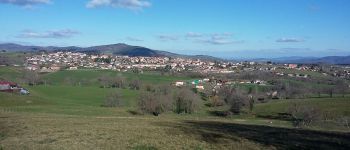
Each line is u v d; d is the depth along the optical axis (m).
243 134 35.53
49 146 28.42
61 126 39.31
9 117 49.06
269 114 113.75
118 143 29.77
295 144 31.05
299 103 127.06
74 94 141.12
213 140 31.94
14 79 166.25
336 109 111.94
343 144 32.25
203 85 175.88
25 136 32.78
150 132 35.25
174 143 30.11
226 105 134.00
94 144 29.36
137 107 106.50
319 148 30.03
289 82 187.50
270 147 29.64
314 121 80.00
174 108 112.94
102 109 105.19
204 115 112.31
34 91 141.00
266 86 177.38
